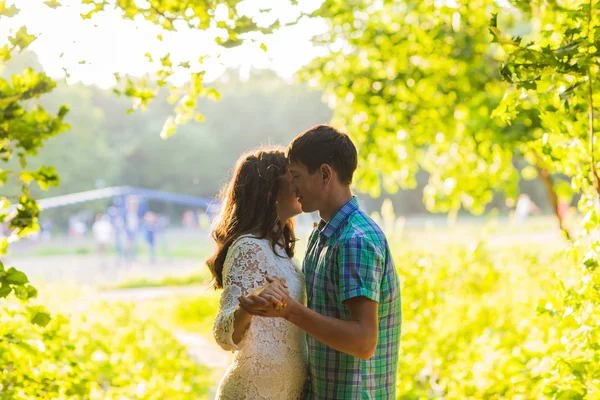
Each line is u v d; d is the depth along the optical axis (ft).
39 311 10.12
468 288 20.81
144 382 14.66
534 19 14.35
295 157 7.88
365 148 23.89
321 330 7.09
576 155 9.62
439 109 23.02
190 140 190.19
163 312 40.65
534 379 11.72
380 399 7.81
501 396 12.50
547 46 8.22
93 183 167.73
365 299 7.29
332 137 7.82
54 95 155.12
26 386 10.30
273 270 8.21
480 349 15.20
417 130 23.70
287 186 8.51
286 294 7.06
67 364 11.28
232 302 8.02
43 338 10.99
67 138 159.33
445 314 18.29
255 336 8.09
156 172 192.24
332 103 24.43
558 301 9.32
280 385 8.18
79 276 68.33
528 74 8.61
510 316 17.72
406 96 23.00
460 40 21.62
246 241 8.21
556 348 10.44
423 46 21.99
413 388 14.23
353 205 7.83
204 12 10.62
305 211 7.97
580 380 8.84
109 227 95.71
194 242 121.19
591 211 9.25
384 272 7.70
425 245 24.41
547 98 9.41
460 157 23.75
